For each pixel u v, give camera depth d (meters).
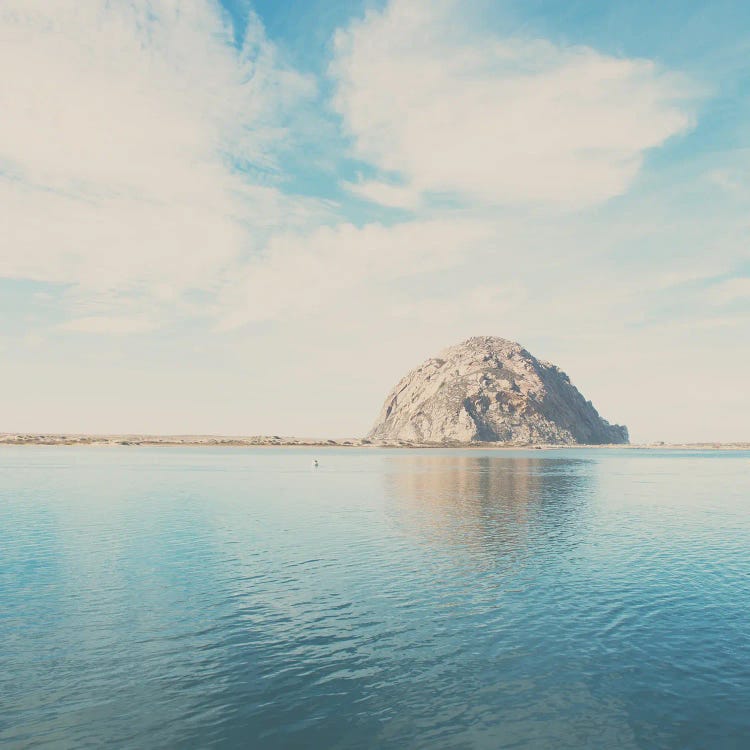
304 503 59.34
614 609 23.48
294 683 16.72
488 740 13.75
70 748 13.34
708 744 13.59
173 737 13.83
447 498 65.12
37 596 25.06
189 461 153.00
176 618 22.25
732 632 20.83
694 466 153.88
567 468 134.25
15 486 76.19
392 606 23.81
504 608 23.62
